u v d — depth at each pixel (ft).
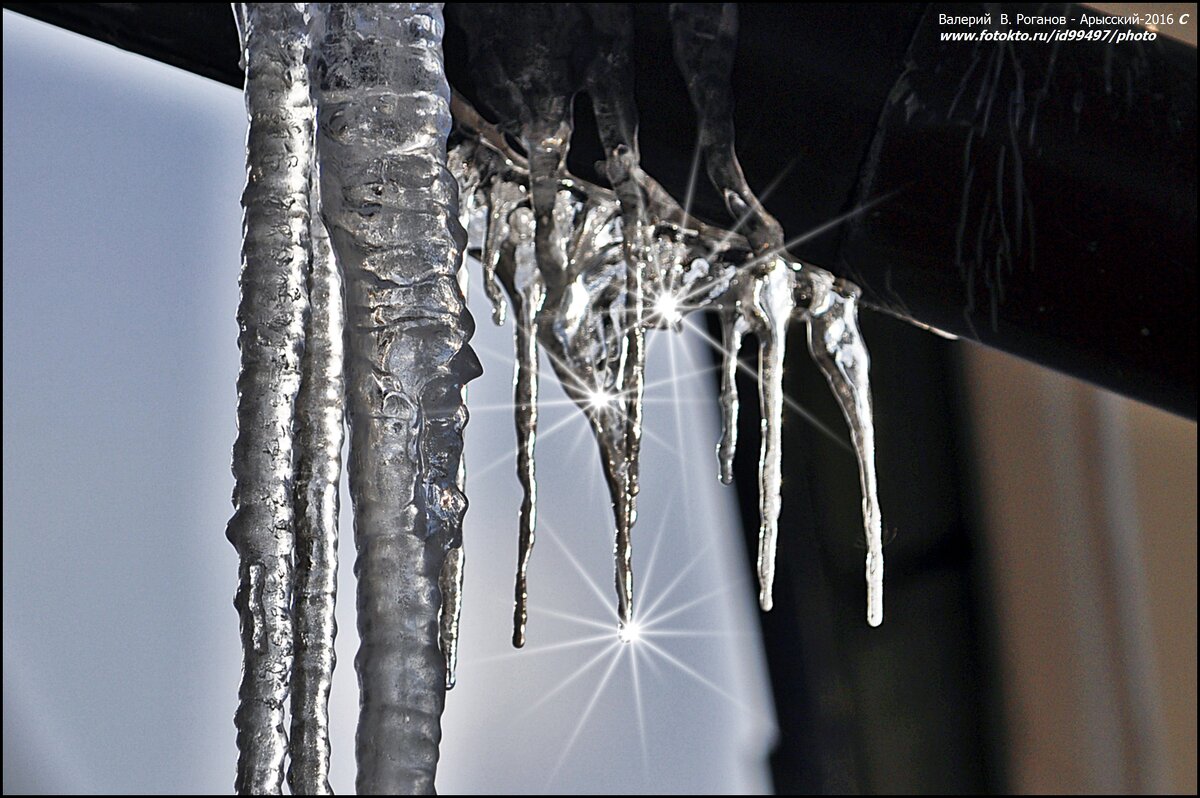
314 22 4.63
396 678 4.47
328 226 4.57
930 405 8.75
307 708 4.64
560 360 4.99
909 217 4.88
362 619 4.49
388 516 4.50
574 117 4.87
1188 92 4.84
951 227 4.88
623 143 4.86
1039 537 8.57
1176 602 8.22
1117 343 4.92
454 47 4.85
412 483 4.51
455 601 4.80
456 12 4.84
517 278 5.08
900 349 8.71
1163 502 8.25
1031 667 8.62
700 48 4.83
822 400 8.82
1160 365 4.92
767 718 9.47
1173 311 4.87
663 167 4.89
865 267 4.95
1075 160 4.82
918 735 8.83
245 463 4.66
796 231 4.92
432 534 4.50
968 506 8.72
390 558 4.49
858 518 8.84
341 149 4.58
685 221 4.98
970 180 4.85
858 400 5.18
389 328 4.53
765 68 4.83
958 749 8.76
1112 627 8.39
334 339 4.72
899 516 8.80
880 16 4.82
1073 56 4.84
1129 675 8.36
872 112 4.84
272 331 4.66
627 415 4.88
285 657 4.65
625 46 4.84
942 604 8.77
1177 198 4.82
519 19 4.84
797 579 9.06
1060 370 5.01
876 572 5.16
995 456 8.65
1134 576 8.32
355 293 4.55
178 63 4.96
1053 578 8.53
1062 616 8.51
